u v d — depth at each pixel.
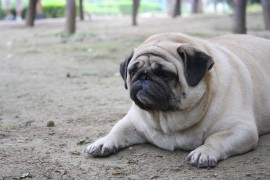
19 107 2.48
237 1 4.33
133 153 1.95
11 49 4.73
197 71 1.83
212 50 1.96
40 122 2.27
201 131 1.90
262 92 2.04
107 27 6.88
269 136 2.06
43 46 4.81
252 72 2.04
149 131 1.96
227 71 1.94
